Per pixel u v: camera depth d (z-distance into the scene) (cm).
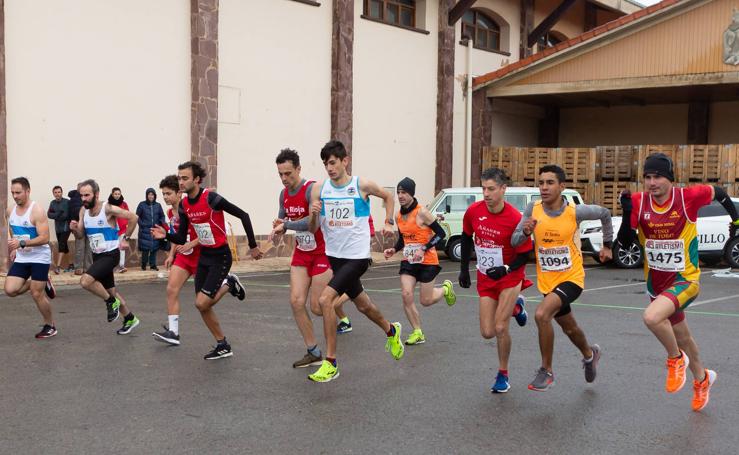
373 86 2105
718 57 2030
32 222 817
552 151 2217
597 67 2206
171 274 789
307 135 1931
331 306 639
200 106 1680
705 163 2006
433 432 512
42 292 832
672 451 475
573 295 584
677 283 554
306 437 501
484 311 612
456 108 2375
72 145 1494
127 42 1573
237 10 1759
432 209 1897
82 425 524
